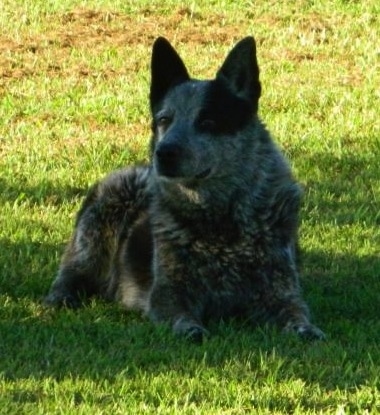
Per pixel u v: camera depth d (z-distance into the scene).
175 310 11.84
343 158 18.83
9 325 11.65
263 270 11.95
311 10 28.23
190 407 9.39
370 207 16.75
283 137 19.67
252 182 11.88
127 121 20.94
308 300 12.77
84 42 25.69
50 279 13.67
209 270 11.95
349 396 9.77
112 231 13.45
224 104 11.88
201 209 11.83
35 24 26.75
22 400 9.60
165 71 12.34
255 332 11.62
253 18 27.58
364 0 28.91
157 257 12.03
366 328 11.84
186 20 27.30
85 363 10.52
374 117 20.95
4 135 20.14
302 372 10.34
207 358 10.65
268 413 9.41
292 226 12.09
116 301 13.11
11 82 23.00
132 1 28.45
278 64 24.12
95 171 18.19
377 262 14.20
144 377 10.06
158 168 11.60
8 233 15.16
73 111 21.38
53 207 16.47
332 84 22.95
